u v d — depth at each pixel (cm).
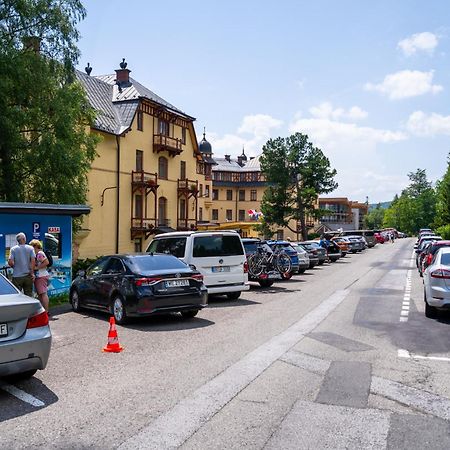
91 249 3472
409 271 2672
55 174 1969
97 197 3534
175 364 749
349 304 1412
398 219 13725
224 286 1477
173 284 1109
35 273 1172
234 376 682
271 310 1309
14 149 1927
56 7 2002
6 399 598
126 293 1099
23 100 1970
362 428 503
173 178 4506
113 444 466
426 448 457
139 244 4025
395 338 938
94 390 627
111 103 3972
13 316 617
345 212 12862
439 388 632
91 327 1082
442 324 1089
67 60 2036
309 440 474
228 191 8662
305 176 5362
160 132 4288
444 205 6469
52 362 768
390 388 630
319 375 687
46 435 489
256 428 502
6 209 1366
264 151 5459
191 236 1460
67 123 1981
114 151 3712
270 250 1941
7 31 1955
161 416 535
